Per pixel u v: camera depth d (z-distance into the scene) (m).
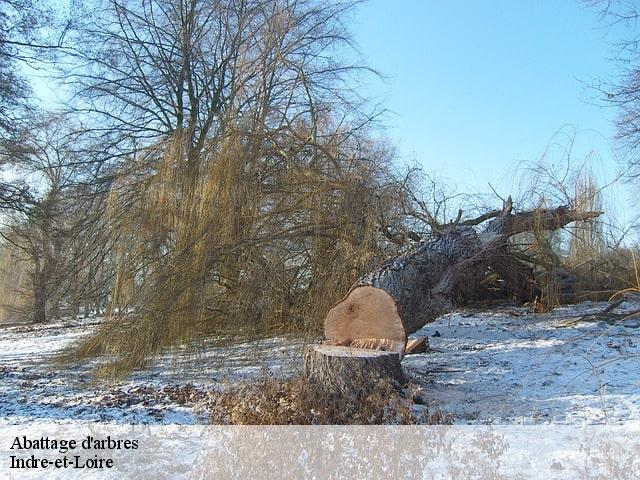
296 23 14.69
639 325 9.39
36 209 14.48
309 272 10.10
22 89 13.54
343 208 10.05
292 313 9.73
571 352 8.07
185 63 17.16
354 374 5.80
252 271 9.86
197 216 9.71
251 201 10.13
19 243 17.88
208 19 17.27
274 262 9.95
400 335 7.19
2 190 14.12
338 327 7.49
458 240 8.88
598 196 11.61
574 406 5.82
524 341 9.06
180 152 10.36
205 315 9.63
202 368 8.66
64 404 6.80
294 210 10.27
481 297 12.35
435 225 10.88
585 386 6.51
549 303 11.27
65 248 14.58
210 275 9.73
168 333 8.98
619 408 5.64
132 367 8.67
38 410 6.49
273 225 10.14
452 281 8.55
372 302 7.35
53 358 10.31
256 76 12.38
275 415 4.56
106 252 11.56
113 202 10.94
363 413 4.75
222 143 10.32
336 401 5.32
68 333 15.54
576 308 11.37
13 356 11.41
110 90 17.22
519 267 11.57
